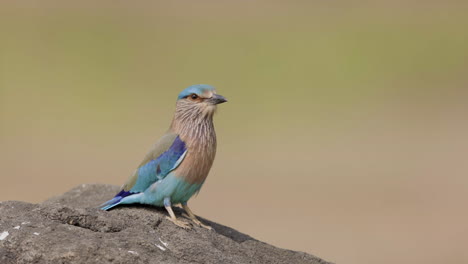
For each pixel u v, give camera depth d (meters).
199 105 9.68
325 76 46.28
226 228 9.95
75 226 8.02
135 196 9.69
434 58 48.94
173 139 9.64
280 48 51.84
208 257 8.27
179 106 9.83
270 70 47.50
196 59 49.28
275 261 9.16
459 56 49.03
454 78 45.00
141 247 7.91
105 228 8.23
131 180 9.73
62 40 49.94
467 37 51.94
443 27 54.97
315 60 49.16
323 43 52.66
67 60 46.28
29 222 7.87
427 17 58.09
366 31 54.94
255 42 53.09
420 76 45.69
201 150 9.65
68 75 43.81
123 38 52.19
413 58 48.84
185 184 9.61
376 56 49.81
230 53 50.75
